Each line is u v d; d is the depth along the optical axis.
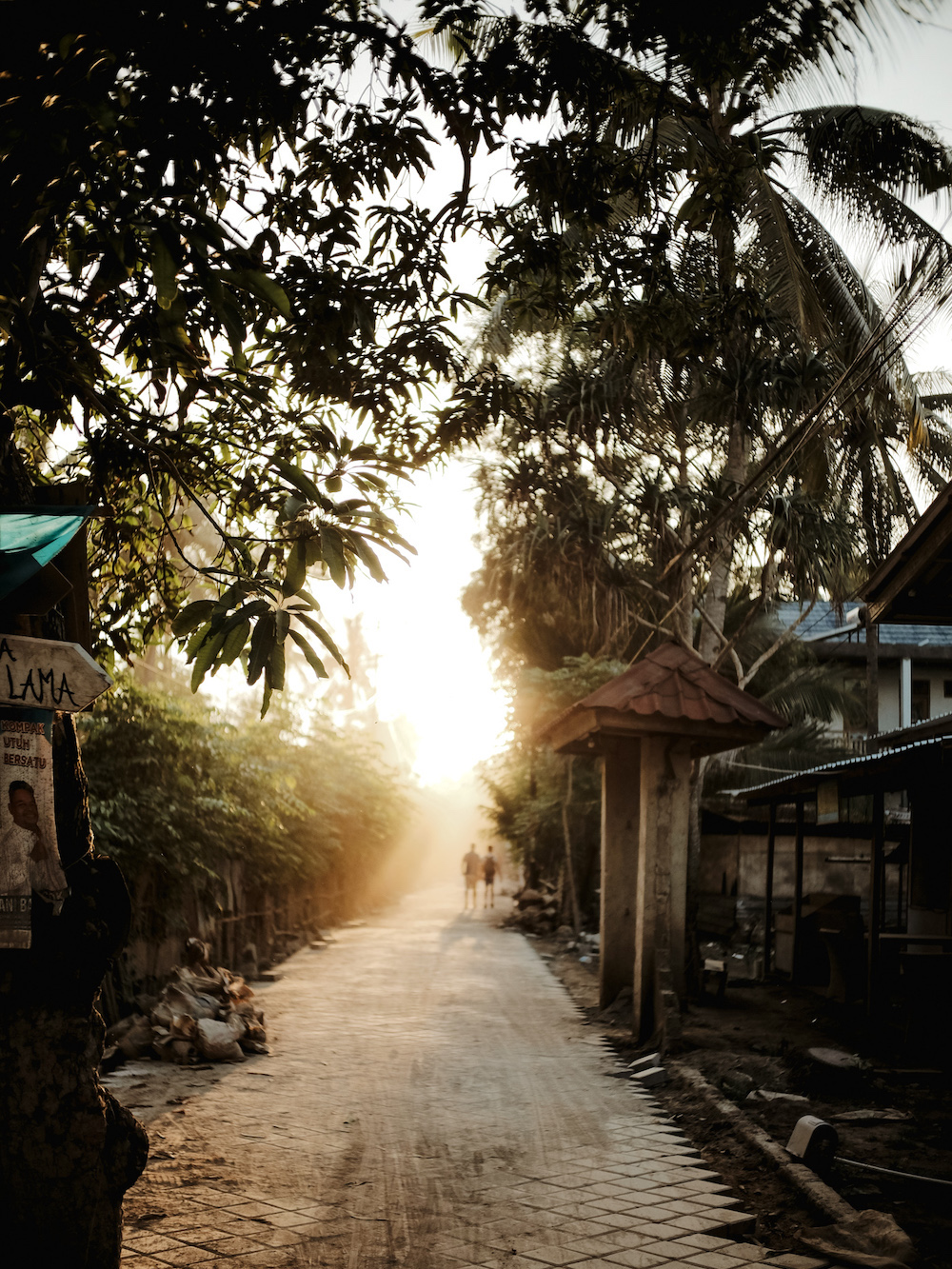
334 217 5.23
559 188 5.74
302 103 4.69
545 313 6.64
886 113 13.12
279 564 4.41
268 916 18.05
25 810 3.44
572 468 17.39
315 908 23.83
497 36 5.50
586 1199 5.82
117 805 10.68
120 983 10.70
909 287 8.55
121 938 3.93
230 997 10.84
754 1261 4.91
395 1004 13.38
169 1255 4.90
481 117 5.15
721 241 8.98
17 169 3.37
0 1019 3.63
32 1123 3.61
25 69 3.39
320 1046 10.50
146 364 4.97
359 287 5.29
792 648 23.22
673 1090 8.66
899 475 16.59
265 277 3.38
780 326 14.25
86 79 3.36
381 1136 7.14
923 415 14.90
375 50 4.79
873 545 16.25
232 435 5.33
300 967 17.33
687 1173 6.32
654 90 6.18
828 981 14.57
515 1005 13.48
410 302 5.46
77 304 4.23
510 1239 5.19
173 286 3.29
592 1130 7.36
